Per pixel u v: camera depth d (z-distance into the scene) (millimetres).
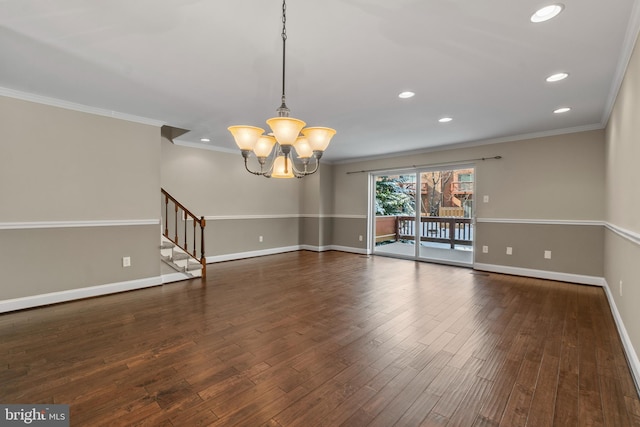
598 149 4270
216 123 4344
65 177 3537
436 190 6074
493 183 5219
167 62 2545
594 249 4320
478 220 5398
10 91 3145
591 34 2092
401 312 3250
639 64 2002
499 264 5164
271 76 2795
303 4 1796
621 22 1949
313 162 7496
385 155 6723
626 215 2543
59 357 2275
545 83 2908
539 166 4754
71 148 3574
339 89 3072
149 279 4238
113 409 1693
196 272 4797
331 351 2383
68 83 2973
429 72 2689
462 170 5691
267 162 6969
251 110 3760
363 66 2588
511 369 2131
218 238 6160
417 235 6348
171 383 1944
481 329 2812
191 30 2078
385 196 6941
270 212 7145
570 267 4508
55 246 3490
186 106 3623
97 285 3795
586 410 1704
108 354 2322
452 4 1793
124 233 4008
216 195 6121
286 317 3107
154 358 2264
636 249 2121
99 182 3787
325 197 7691
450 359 2268
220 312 3252
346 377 2023
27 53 2398
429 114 3840
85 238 3699
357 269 5453
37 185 3357
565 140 4527
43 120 3379
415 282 4523
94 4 1804
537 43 2217
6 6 1813
